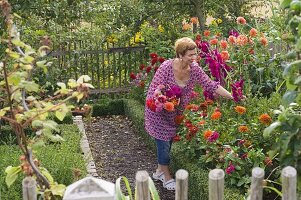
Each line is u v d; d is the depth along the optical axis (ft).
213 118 18.44
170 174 22.08
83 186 8.13
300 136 10.80
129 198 10.98
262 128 18.51
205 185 17.94
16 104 11.38
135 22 33.14
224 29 33.22
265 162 17.33
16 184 16.47
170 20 33.17
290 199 8.34
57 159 18.58
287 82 10.88
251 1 34.63
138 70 34.09
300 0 10.72
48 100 11.06
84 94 10.47
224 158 17.84
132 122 30.40
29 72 10.78
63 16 29.89
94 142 27.81
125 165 24.57
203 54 22.24
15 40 10.19
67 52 32.37
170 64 19.71
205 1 33.81
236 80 22.18
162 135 20.54
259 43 23.11
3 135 24.34
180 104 20.17
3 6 10.66
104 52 33.32
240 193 17.16
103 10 32.09
